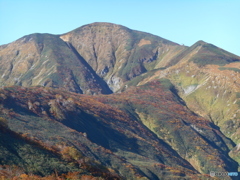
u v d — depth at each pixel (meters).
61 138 126.25
